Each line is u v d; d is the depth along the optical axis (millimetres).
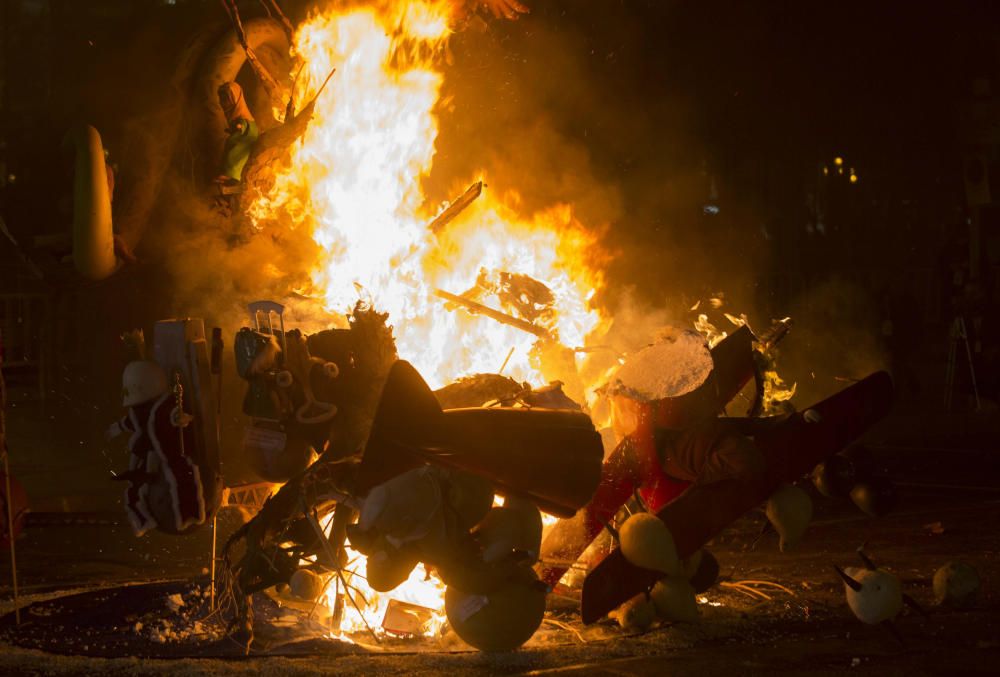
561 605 7500
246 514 7797
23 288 19938
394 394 6191
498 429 6383
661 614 6918
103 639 6820
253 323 7023
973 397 20469
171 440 6641
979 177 25484
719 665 6105
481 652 6418
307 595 6695
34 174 21359
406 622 6949
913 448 15820
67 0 20766
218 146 14484
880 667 6035
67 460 15492
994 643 6500
